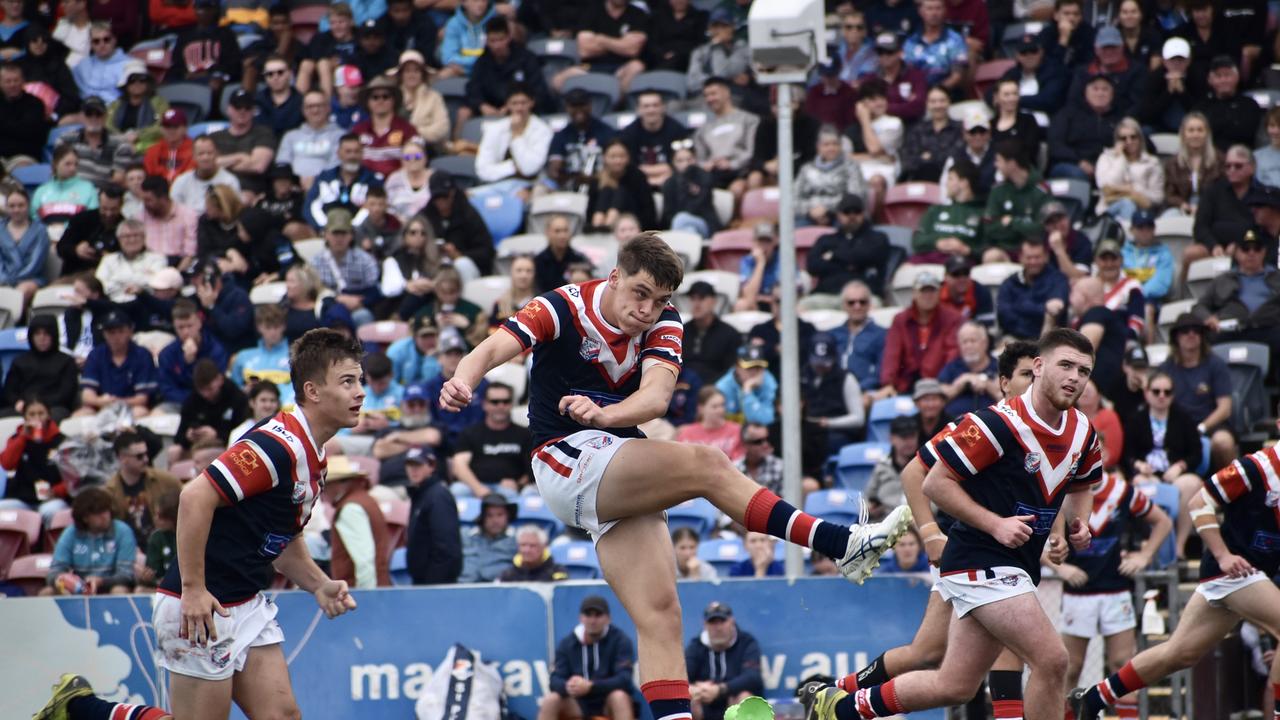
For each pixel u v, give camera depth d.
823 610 29.88
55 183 57.09
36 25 64.69
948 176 49.00
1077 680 31.59
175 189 55.34
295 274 47.38
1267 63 55.72
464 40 63.31
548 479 19.69
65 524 39.78
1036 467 21.77
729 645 29.69
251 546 21.12
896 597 29.78
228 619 21.02
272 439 20.88
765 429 39.28
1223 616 25.31
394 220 51.00
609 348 19.44
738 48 58.03
